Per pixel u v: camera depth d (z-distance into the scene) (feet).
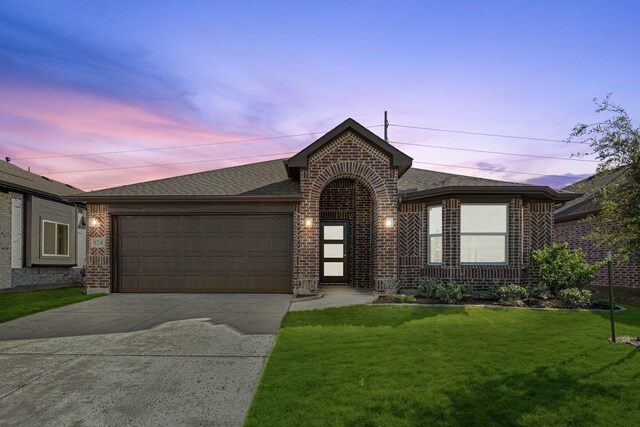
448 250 37.47
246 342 21.40
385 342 20.79
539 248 39.29
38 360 18.48
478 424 11.55
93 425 12.07
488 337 21.75
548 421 11.68
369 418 11.94
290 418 12.03
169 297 36.73
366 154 38.78
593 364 16.78
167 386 15.23
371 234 42.65
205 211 39.40
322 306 31.37
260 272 39.37
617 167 20.97
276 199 38.47
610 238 22.08
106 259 39.40
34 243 50.06
